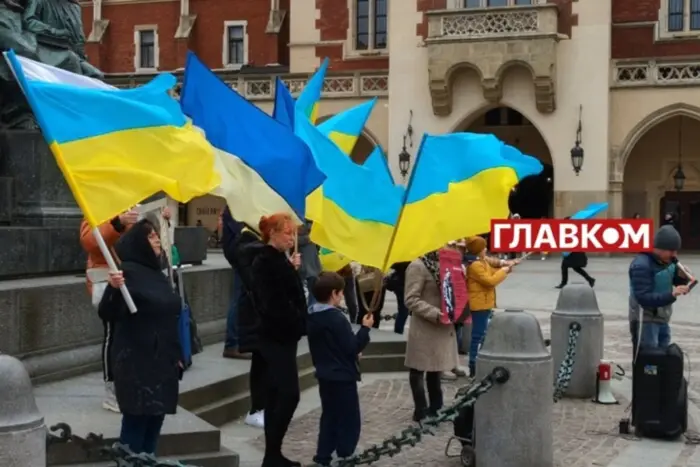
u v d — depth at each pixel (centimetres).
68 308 837
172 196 605
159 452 652
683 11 3272
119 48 4466
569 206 3166
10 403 434
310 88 957
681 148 3409
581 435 831
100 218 570
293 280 660
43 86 561
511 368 655
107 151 579
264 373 725
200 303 1095
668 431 810
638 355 821
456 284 826
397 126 3334
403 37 3334
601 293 2098
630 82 3147
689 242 3431
